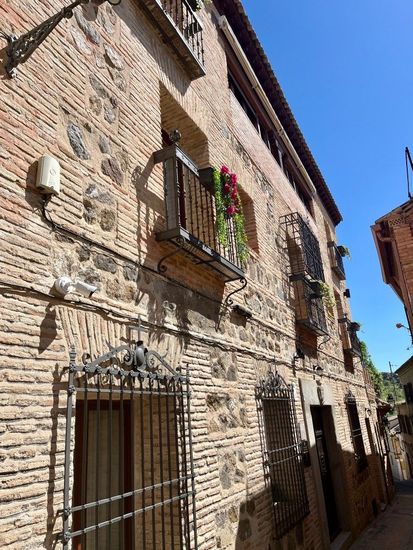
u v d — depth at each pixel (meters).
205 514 4.04
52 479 2.58
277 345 7.18
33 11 3.30
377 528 10.45
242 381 5.54
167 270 4.35
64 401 2.78
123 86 4.31
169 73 5.39
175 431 3.84
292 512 6.05
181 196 4.84
